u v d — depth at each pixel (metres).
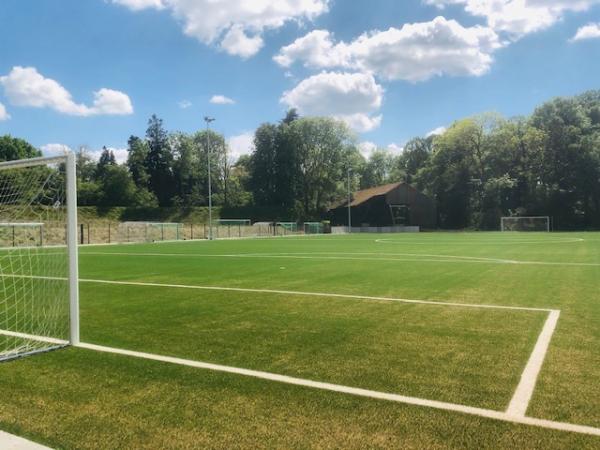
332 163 79.19
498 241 31.88
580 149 61.38
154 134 80.88
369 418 3.58
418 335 6.16
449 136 70.31
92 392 4.19
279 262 17.38
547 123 64.81
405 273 13.29
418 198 70.50
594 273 12.79
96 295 9.81
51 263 12.01
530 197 64.38
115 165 74.75
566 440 3.21
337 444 3.18
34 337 6.42
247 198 81.38
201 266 16.14
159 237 44.38
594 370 4.69
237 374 4.64
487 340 5.88
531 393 4.07
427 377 4.51
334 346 5.65
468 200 69.12
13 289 11.23
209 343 5.85
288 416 3.63
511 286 10.52
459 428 3.39
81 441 3.28
